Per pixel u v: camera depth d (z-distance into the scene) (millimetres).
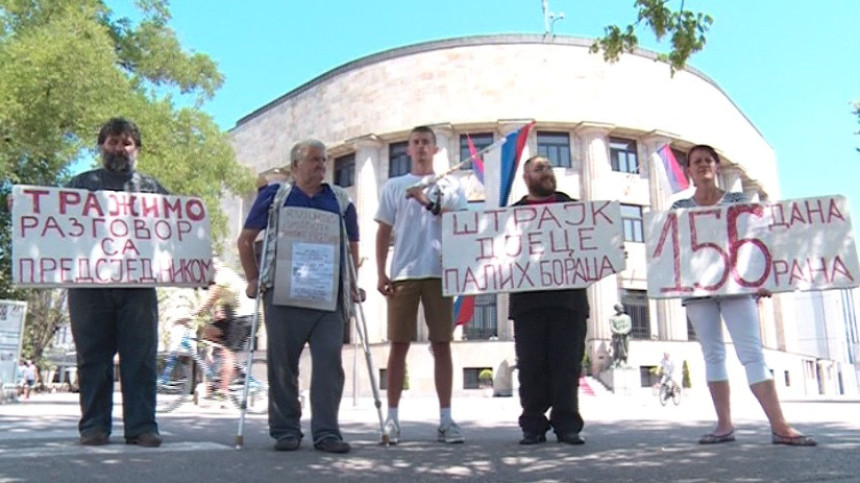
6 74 17750
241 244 4742
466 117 35844
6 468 3348
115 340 4707
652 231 4945
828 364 58438
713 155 5051
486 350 32844
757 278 4695
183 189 22141
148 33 25109
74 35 19141
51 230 4652
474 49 36438
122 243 4789
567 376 4766
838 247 4656
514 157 13656
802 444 4344
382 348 32875
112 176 5000
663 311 35750
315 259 4586
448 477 3266
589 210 5102
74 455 3857
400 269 5262
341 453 4141
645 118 37062
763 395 4523
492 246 5129
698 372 34969
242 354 12508
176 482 3033
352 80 38562
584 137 36219
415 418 9203
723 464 3572
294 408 4402
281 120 42156
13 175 17875
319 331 4492
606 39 6938
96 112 18703
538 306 4891
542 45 36344
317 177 4738
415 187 5215
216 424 7039
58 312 38750
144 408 4562
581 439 4719
